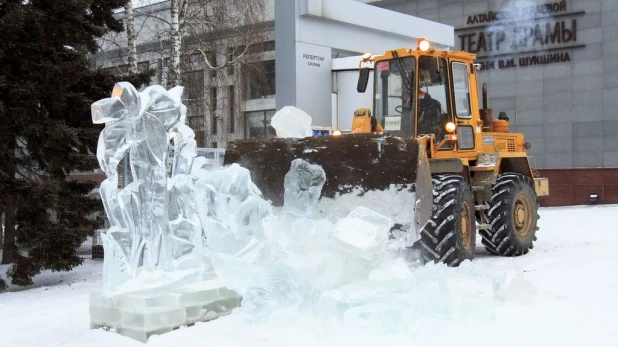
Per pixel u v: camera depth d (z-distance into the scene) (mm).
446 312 4992
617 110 23500
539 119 24984
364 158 6500
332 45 15734
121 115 5082
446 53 9047
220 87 22859
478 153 9617
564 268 7875
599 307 5523
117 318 4973
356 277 5375
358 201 6496
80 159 10227
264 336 4625
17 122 9445
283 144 6941
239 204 5398
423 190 6504
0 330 5512
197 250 5551
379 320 4664
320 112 15227
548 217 17875
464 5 26484
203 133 21453
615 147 23531
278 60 15031
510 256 9781
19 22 8953
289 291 5145
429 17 27250
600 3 23781
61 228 9555
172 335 4738
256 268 5215
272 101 28438
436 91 9070
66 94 10078
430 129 9000
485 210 9789
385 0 28281
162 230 5332
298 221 5477
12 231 11102
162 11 21734
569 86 24391
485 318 5031
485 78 26078
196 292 5066
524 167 10766
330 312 4824
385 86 9156
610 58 23609
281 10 14906
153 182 5328
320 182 6234
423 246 7645
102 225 11719
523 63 25297
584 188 23406
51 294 8516
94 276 10391
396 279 5254
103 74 10773
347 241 5215
